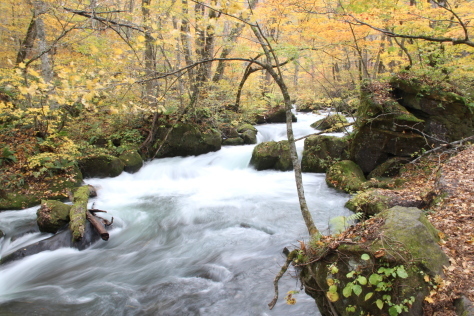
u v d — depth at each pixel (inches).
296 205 291.9
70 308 171.6
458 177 223.5
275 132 582.9
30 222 263.7
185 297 175.6
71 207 266.8
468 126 308.8
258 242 231.8
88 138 421.7
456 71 342.6
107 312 167.2
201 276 196.2
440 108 309.1
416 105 315.3
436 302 102.0
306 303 159.5
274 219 266.4
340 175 319.3
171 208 305.3
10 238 245.6
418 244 112.4
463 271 114.8
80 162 367.9
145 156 445.1
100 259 223.6
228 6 142.7
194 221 277.0
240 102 587.5
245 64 601.0
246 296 171.8
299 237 229.9
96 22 289.7
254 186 356.5
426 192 226.5
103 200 327.9
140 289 185.9
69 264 217.5
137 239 253.1
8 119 366.6
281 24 382.3
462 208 178.4
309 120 677.3
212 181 390.3
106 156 384.2
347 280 112.3
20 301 179.2
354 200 253.8
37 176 320.2
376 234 117.2
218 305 166.9
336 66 634.2
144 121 467.5
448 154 291.0
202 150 466.3
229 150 478.3
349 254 114.3
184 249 232.5
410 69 344.5
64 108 391.5
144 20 274.5
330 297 110.4
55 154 335.0
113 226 271.1
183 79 438.9
